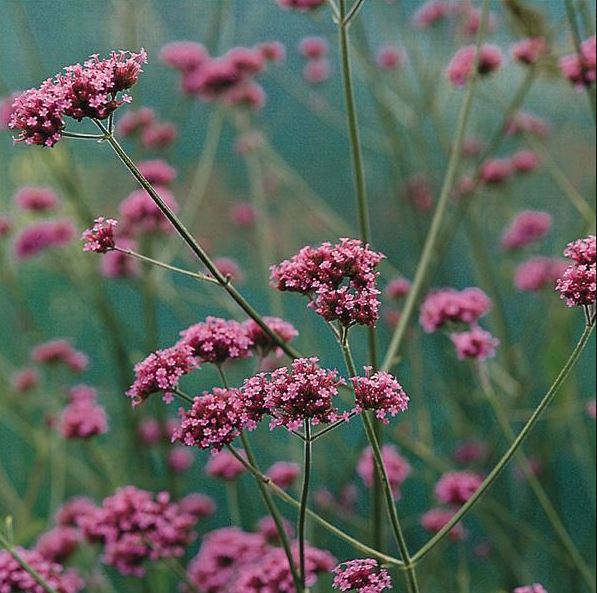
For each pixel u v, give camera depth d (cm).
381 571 82
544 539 130
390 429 112
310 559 96
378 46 158
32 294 180
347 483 131
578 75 106
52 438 129
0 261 141
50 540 108
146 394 84
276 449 136
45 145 80
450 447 148
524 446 132
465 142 150
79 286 135
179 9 157
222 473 109
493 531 122
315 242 172
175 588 131
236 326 86
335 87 182
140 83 133
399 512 141
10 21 174
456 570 151
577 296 81
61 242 132
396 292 129
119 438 153
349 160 181
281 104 186
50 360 136
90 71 80
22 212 157
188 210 127
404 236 172
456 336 101
